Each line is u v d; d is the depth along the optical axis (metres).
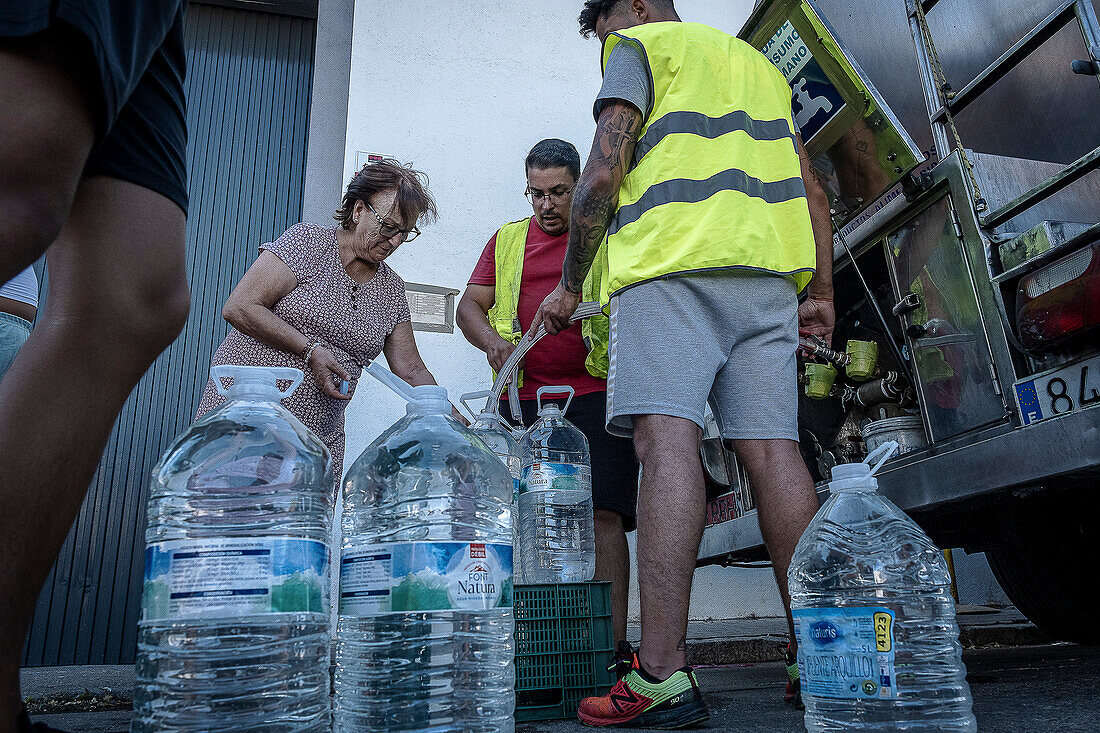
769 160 1.74
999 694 1.63
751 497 2.58
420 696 1.25
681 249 1.55
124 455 3.66
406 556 1.02
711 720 1.47
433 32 4.25
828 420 2.64
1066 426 1.65
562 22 4.51
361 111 4.02
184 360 3.90
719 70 1.76
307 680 1.12
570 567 2.12
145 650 1.04
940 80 2.16
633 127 1.69
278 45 4.50
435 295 3.85
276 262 2.08
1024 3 2.26
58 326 0.95
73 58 0.77
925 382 2.11
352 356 2.20
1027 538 2.39
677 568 1.41
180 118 1.15
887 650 1.00
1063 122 2.17
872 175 2.29
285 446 1.29
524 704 1.58
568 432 2.29
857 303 2.65
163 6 0.92
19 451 0.88
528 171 2.49
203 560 0.88
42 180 0.76
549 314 1.87
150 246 1.03
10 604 0.85
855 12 2.91
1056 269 1.71
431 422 1.52
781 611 3.85
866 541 1.40
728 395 1.61
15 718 0.85
